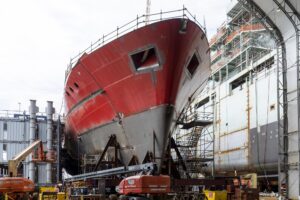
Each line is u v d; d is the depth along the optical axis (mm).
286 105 25578
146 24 19672
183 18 19359
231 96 43844
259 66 39375
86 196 19266
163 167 22172
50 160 31078
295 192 23750
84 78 24406
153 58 20562
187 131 37875
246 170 39562
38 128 37438
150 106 21438
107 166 24500
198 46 21781
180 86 21359
